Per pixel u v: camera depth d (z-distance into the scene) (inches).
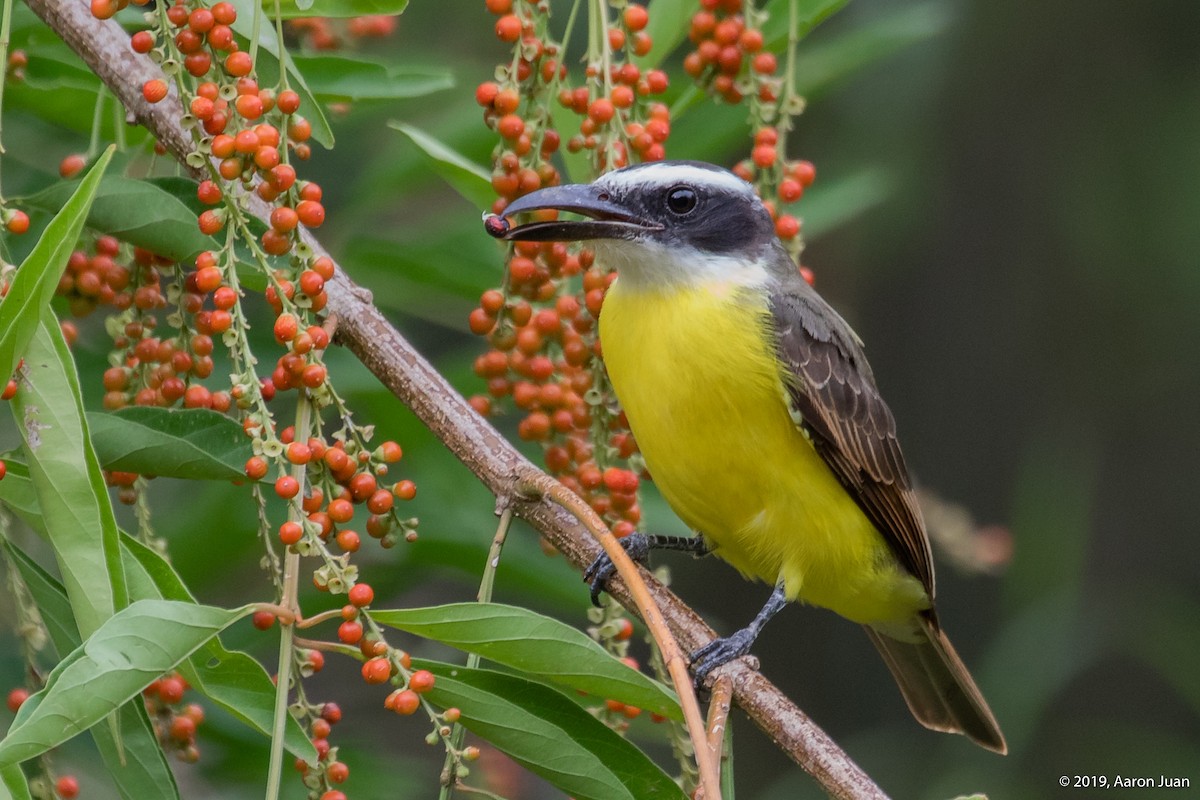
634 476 278.1
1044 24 529.7
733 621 623.5
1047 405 585.0
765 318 321.7
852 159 481.4
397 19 438.0
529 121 276.5
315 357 230.7
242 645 339.6
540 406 285.0
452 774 221.1
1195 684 514.0
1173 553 584.1
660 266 322.0
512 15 270.2
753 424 319.9
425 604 498.0
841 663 619.8
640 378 320.8
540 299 287.4
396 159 347.9
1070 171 524.4
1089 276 538.3
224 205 227.9
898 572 352.5
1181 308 530.3
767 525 327.9
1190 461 578.2
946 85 518.3
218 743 319.6
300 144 230.8
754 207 335.9
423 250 345.4
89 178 191.2
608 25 280.1
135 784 223.3
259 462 222.2
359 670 513.0
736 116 357.7
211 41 223.6
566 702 225.3
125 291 266.7
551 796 420.8
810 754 248.5
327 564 217.6
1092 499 554.6
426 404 262.8
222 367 330.0
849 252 570.3
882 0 470.9
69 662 193.6
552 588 343.3
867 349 607.5
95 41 257.3
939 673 386.0
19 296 190.9
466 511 345.1
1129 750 530.9
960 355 598.9
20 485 216.8
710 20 296.4
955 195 563.2
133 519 398.6
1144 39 528.1
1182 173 507.8
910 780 516.4
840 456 327.9
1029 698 489.4
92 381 319.3
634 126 274.8
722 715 229.6
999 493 594.9
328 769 225.3
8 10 226.8
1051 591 503.2
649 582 278.4
